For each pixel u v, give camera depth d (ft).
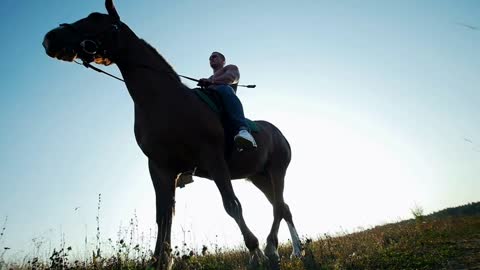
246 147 16.28
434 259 16.70
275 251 20.16
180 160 15.83
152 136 15.34
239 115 16.76
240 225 14.82
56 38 14.71
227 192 15.20
